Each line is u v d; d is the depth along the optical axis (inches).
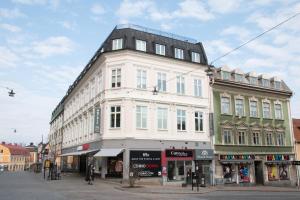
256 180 1534.2
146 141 1219.9
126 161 1162.6
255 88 1599.4
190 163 1317.7
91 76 1508.4
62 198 658.8
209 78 1453.0
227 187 1243.8
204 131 1390.3
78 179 1328.7
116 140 1198.3
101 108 1286.9
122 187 967.6
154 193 869.2
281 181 1574.8
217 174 1373.0
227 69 1534.2
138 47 1285.7
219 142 1416.1
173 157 1261.1
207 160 1369.3
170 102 1314.0
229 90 1514.5
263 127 1596.9
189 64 1402.6
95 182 1141.1
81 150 1574.8
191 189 1002.7
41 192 776.3
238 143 1482.5
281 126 1672.0
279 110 1705.2
